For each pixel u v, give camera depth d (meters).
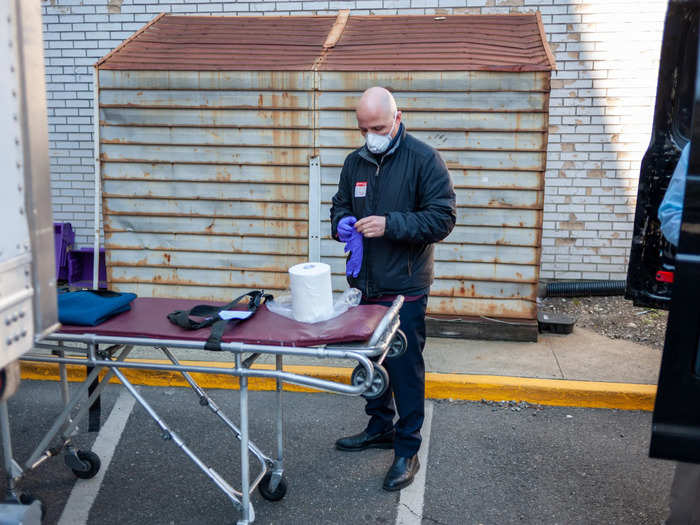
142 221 5.11
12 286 1.72
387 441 3.60
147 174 5.03
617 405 4.09
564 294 5.98
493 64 4.61
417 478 3.32
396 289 3.12
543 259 6.18
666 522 2.55
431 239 3.04
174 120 4.93
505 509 3.05
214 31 5.43
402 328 3.14
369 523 2.95
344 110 4.78
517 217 4.77
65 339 2.60
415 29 5.30
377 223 2.95
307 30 5.42
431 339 4.97
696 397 2.15
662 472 3.37
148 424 3.89
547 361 4.56
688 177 2.11
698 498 2.39
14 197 1.73
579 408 4.11
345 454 3.56
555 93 5.86
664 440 2.21
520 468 3.41
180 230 5.10
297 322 2.69
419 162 3.08
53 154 6.43
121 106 4.94
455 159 4.75
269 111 4.85
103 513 3.03
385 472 3.38
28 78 1.76
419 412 3.20
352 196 3.27
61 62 6.27
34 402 4.16
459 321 4.95
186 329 2.61
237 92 4.84
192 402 4.19
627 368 4.44
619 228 6.03
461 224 4.83
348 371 4.38
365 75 4.71
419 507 3.07
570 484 3.26
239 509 2.74
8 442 2.91
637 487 3.24
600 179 5.96
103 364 2.64
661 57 3.95
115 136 5.00
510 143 4.68
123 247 5.16
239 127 4.89
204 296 5.18
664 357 2.18
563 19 5.73
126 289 5.22
